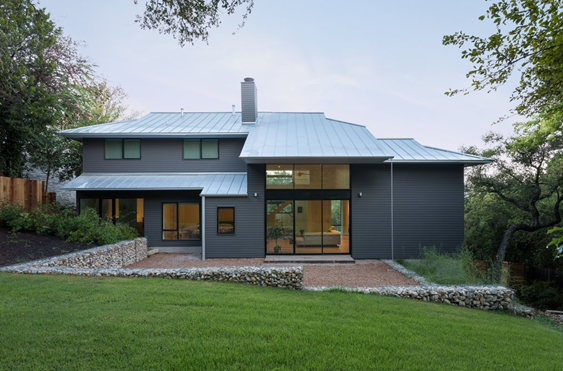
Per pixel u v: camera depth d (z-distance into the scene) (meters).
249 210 14.48
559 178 14.45
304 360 3.83
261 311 5.60
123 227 14.46
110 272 8.19
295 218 14.72
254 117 17.64
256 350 4.00
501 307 7.76
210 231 14.40
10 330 4.32
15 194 13.97
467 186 18.95
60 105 16.55
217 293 6.71
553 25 5.94
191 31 6.73
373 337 4.64
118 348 3.90
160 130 16.25
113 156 16.58
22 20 13.73
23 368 3.40
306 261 13.74
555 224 14.69
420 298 7.80
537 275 16.64
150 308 5.43
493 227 18.25
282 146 14.12
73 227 12.19
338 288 8.04
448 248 14.57
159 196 16.09
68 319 4.77
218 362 3.65
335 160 13.69
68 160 21.03
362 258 14.55
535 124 13.84
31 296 5.89
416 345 4.46
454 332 5.26
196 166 16.73
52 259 9.27
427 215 14.66
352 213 14.63
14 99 14.18
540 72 7.07
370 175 14.72
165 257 14.73
